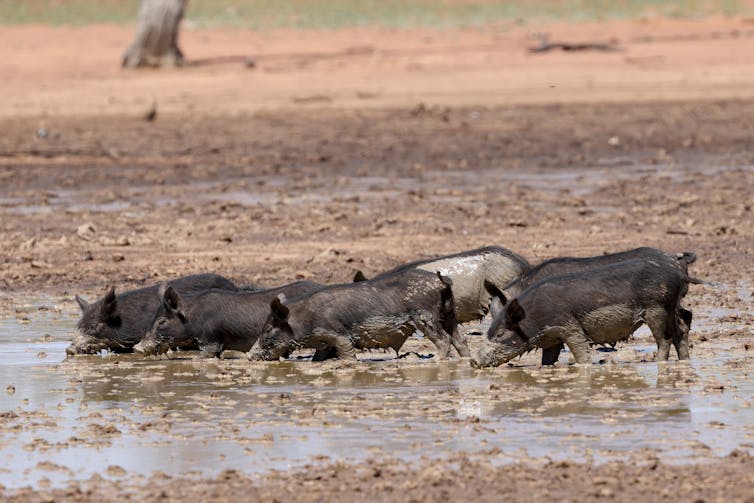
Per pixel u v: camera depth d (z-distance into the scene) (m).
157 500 30.34
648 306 45.03
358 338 46.97
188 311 48.38
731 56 174.00
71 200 91.12
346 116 133.88
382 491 30.70
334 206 85.88
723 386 40.66
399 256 69.00
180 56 173.75
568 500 29.97
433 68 169.38
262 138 120.75
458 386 42.16
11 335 52.34
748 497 29.94
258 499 30.30
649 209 83.38
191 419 38.00
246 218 81.69
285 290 48.72
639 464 32.47
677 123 126.88
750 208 83.38
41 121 131.88
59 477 32.41
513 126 126.31
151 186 96.94
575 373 43.88
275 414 38.44
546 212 83.06
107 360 48.19
